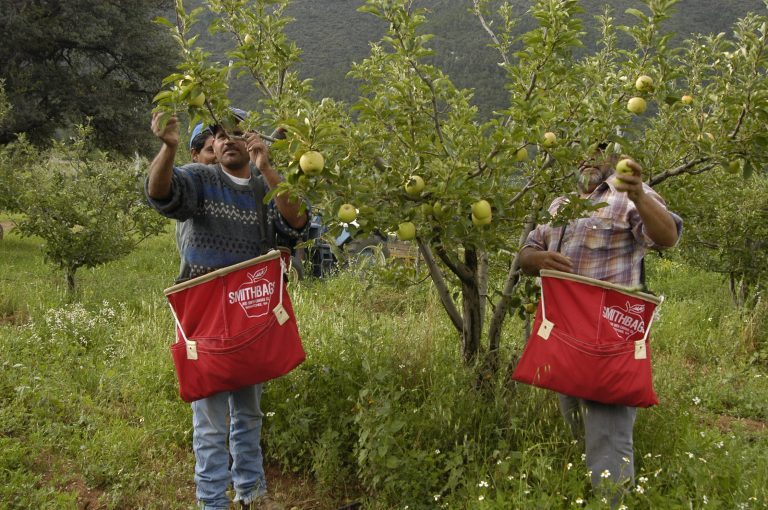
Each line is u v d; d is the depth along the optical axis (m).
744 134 3.94
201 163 3.59
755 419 5.33
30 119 25.69
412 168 3.22
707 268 8.09
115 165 9.84
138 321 7.16
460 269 4.03
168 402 4.84
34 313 7.26
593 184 3.43
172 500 3.80
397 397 3.77
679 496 3.15
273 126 3.55
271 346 3.28
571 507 3.09
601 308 3.12
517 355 4.24
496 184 3.31
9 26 26.22
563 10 3.52
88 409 4.75
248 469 3.58
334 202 3.21
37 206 8.67
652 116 4.39
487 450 3.77
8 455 3.98
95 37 26.89
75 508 3.59
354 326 5.17
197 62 3.05
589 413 3.25
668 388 4.76
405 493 3.47
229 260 3.41
